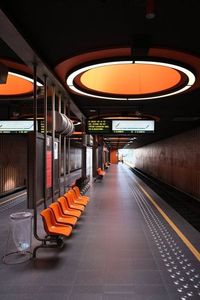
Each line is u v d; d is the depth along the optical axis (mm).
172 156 20469
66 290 3826
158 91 7984
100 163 27734
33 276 4262
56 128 6777
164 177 23672
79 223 7621
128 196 12859
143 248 5562
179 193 16828
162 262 4844
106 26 4027
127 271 4453
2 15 3334
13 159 15742
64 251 5348
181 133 17719
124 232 6727
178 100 9055
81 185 12375
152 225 7426
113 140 33031
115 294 3721
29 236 5398
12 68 5883
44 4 3430
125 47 4617
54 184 6641
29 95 8391
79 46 4691
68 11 3604
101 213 8984
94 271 4449
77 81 6707
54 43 4559
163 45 4598
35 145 5148
